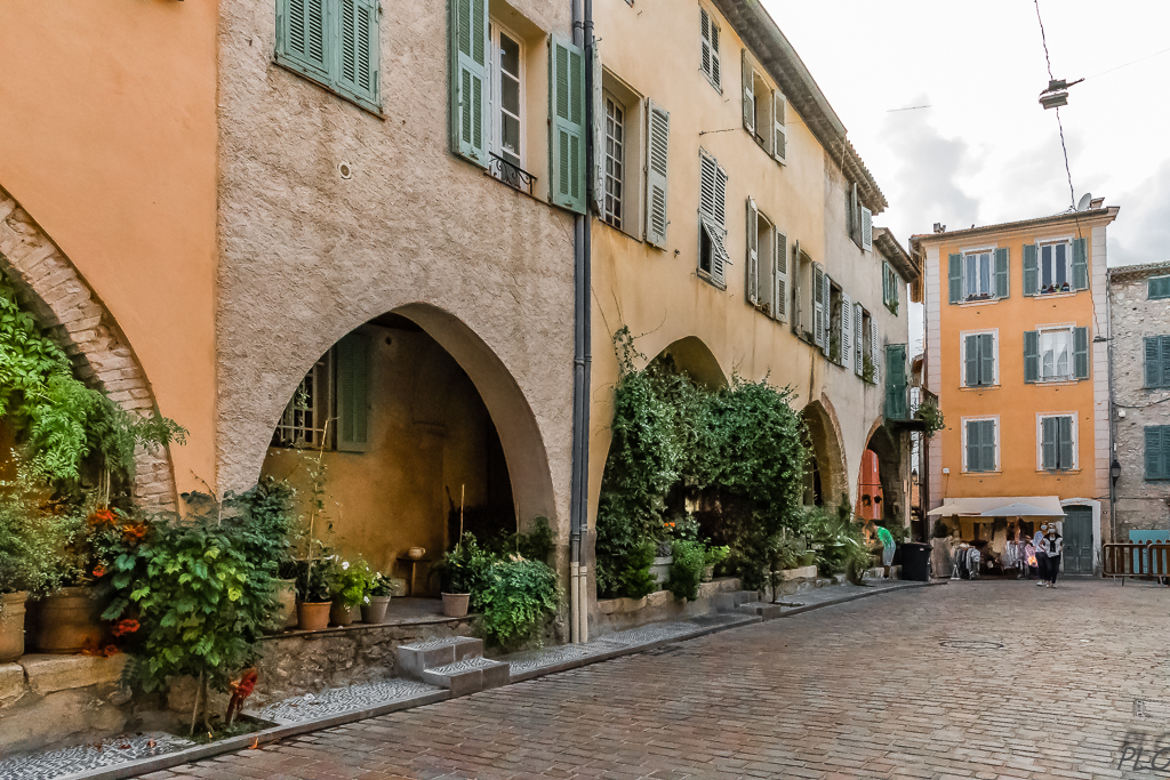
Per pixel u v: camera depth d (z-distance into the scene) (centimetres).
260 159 651
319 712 631
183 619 542
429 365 1062
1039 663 925
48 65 527
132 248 566
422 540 1034
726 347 1451
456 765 530
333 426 930
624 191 1201
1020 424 3084
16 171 509
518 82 1003
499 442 1160
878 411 2505
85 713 530
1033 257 3106
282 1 673
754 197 1614
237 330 627
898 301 2864
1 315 512
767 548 1453
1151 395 2920
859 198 2388
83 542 542
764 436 1388
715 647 1022
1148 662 939
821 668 881
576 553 994
